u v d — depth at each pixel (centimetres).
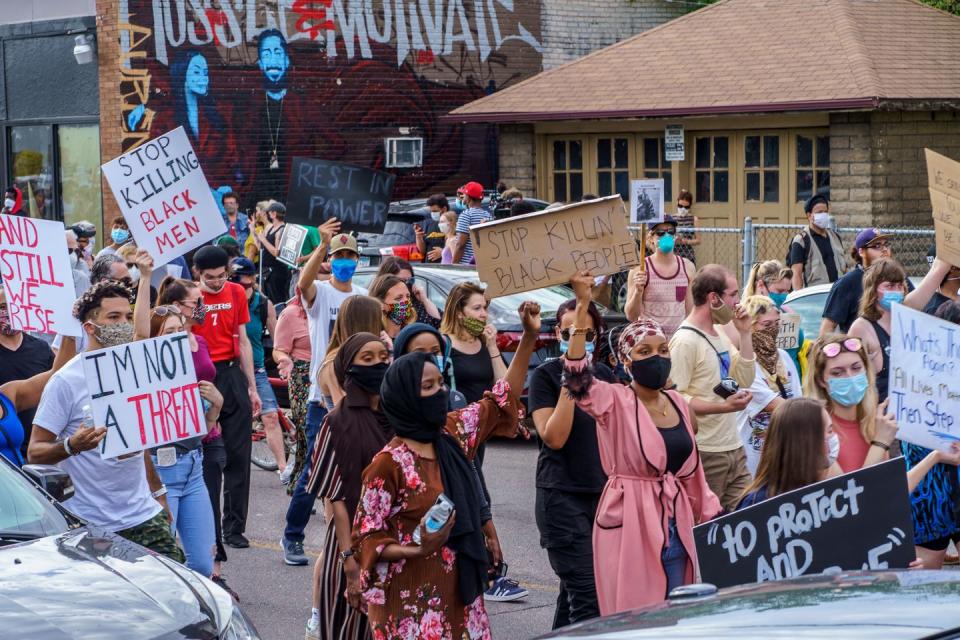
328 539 561
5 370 743
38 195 2181
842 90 1756
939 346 588
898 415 591
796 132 1873
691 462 567
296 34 2125
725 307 693
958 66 1884
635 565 550
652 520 549
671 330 1078
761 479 521
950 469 654
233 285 894
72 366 606
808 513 464
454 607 500
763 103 1800
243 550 883
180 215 852
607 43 2444
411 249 1697
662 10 2491
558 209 619
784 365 766
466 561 500
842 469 600
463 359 748
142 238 841
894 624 283
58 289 745
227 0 2061
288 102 2127
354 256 848
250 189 2105
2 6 2181
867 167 1780
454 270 1277
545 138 2142
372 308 666
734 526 462
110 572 478
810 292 1126
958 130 1866
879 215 1791
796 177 1880
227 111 2077
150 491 659
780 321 819
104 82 2025
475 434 525
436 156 2273
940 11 2106
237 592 784
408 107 2242
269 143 2116
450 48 2272
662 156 2014
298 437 927
